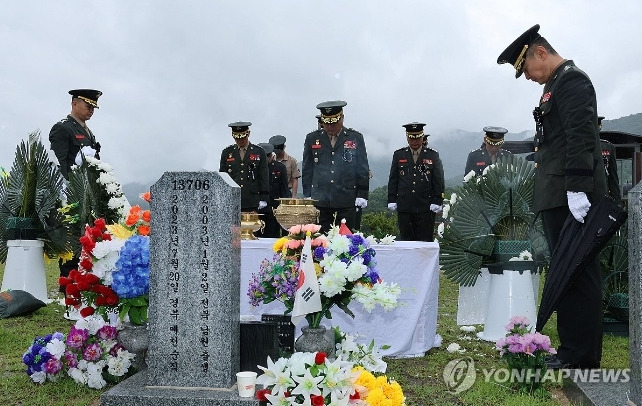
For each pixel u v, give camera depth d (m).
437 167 9.90
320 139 8.55
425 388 4.40
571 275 4.33
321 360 3.27
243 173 10.55
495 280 5.96
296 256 4.06
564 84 4.52
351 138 8.53
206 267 3.70
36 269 7.50
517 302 5.84
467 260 6.10
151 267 3.74
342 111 8.38
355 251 3.97
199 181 3.71
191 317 3.71
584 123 4.37
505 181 5.95
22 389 4.43
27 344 5.70
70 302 4.13
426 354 5.43
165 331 3.72
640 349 3.21
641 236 3.17
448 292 9.13
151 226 3.74
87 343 4.52
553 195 4.59
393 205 10.20
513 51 4.81
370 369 4.28
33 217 7.43
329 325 5.32
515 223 6.00
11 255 7.44
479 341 5.93
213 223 3.70
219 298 3.69
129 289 3.87
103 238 4.10
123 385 3.75
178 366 3.71
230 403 3.49
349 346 4.28
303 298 3.76
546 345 4.20
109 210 6.44
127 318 4.57
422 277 5.34
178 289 3.72
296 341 4.02
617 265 6.19
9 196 7.62
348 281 3.91
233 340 3.74
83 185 6.44
